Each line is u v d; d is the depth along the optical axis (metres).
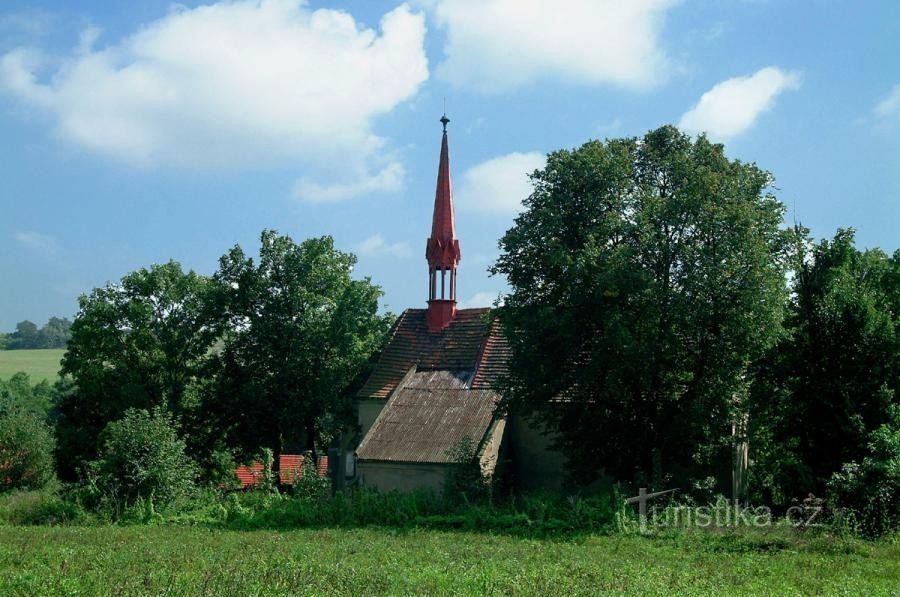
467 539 24.73
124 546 22.36
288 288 47.41
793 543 22.42
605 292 30.48
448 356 44.09
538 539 25.34
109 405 47.75
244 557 19.84
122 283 49.44
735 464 35.84
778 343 33.06
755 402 33.47
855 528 23.52
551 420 34.16
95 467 33.53
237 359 48.03
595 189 33.66
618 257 30.61
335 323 46.50
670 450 32.59
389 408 40.09
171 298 49.41
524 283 34.41
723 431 32.97
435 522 29.19
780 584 16.69
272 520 30.39
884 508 23.92
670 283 31.58
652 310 30.83
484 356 42.50
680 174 32.94
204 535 26.09
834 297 32.91
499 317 34.84
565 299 33.25
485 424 37.34
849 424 31.66
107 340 48.31
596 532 25.84
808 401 33.03
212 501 34.28
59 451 48.97
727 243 30.56
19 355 144.38
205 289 49.62
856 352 32.44
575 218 33.91
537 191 34.69
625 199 33.06
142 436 33.47
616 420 33.47
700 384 31.92
